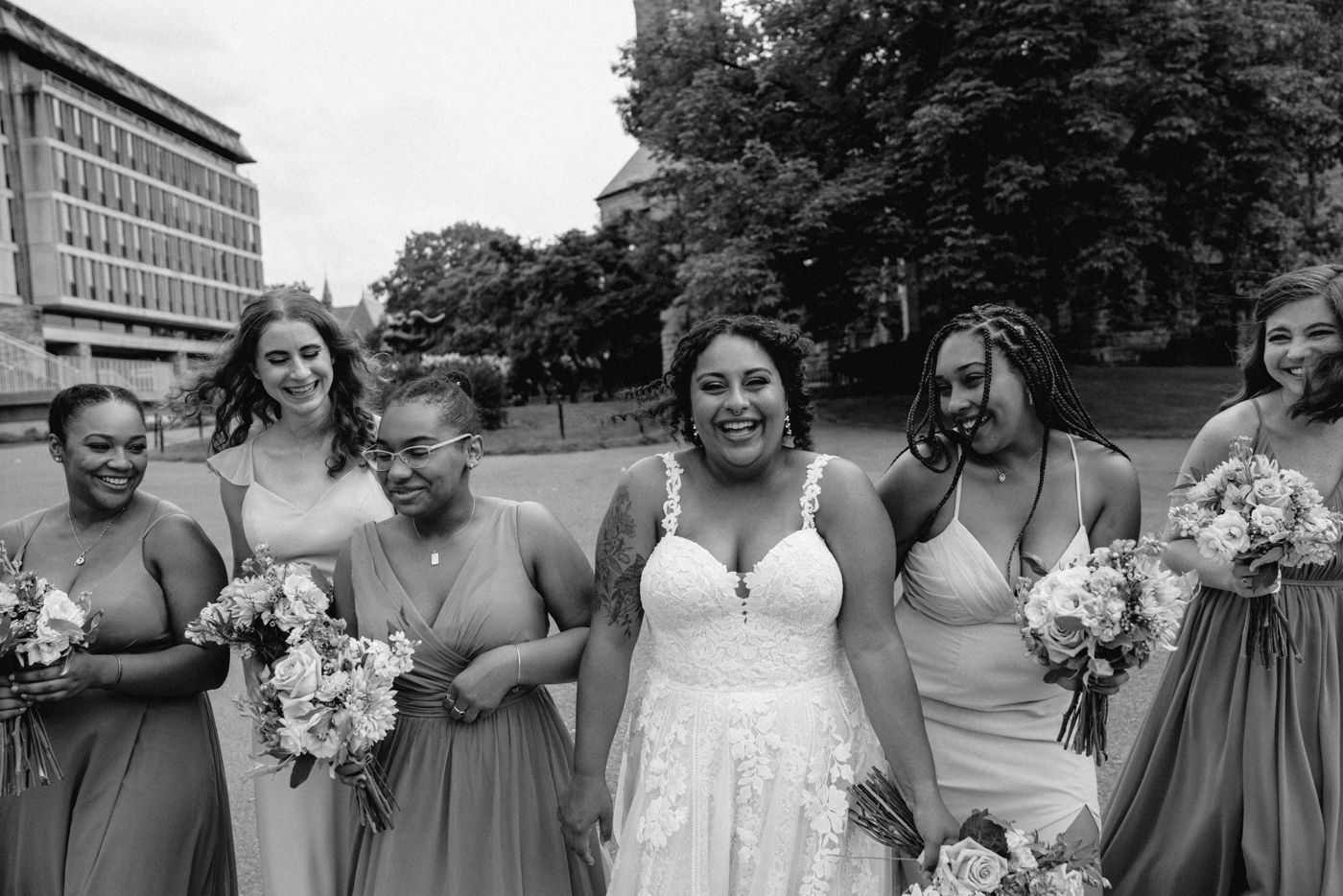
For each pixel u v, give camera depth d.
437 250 83.00
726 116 21.91
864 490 2.48
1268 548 2.59
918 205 20.03
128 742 2.75
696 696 2.47
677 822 2.41
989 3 18.42
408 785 2.58
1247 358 3.19
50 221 59.62
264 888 2.92
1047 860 2.16
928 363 2.69
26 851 2.69
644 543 2.56
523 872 2.59
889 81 21.22
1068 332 28.48
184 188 74.50
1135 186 18.14
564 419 24.89
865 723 2.57
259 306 3.12
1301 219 21.25
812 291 21.61
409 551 2.75
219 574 2.94
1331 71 20.33
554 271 35.38
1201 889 2.93
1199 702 2.96
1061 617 2.21
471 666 2.57
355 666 2.39
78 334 62.25
